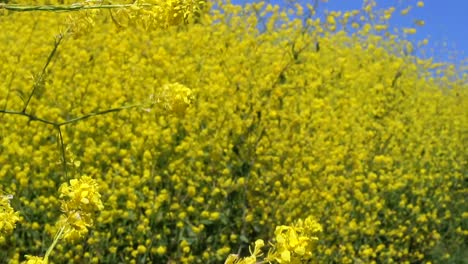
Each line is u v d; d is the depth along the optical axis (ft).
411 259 22.88
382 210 22.82
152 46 23.76
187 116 19.34
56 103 19.33
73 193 5.74
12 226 6.40
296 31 24.34
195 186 18.13
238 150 19.49
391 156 25.61
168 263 16.71
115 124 18.89
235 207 18.07
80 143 18.29
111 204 15.85
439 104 34.04
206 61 23.43
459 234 24.88
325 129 22.17
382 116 28.35
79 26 7.34
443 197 26.22
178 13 6.18
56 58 20.83
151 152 17.87
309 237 4.65
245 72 22.07
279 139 20.47
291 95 22.91
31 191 16.44
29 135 17.97
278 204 18.76
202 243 17.35
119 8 6.01
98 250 15.88
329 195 19.60
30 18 24.11
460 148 31.19
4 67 20.06
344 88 27.35
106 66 21.93
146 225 16.33
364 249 20.67
